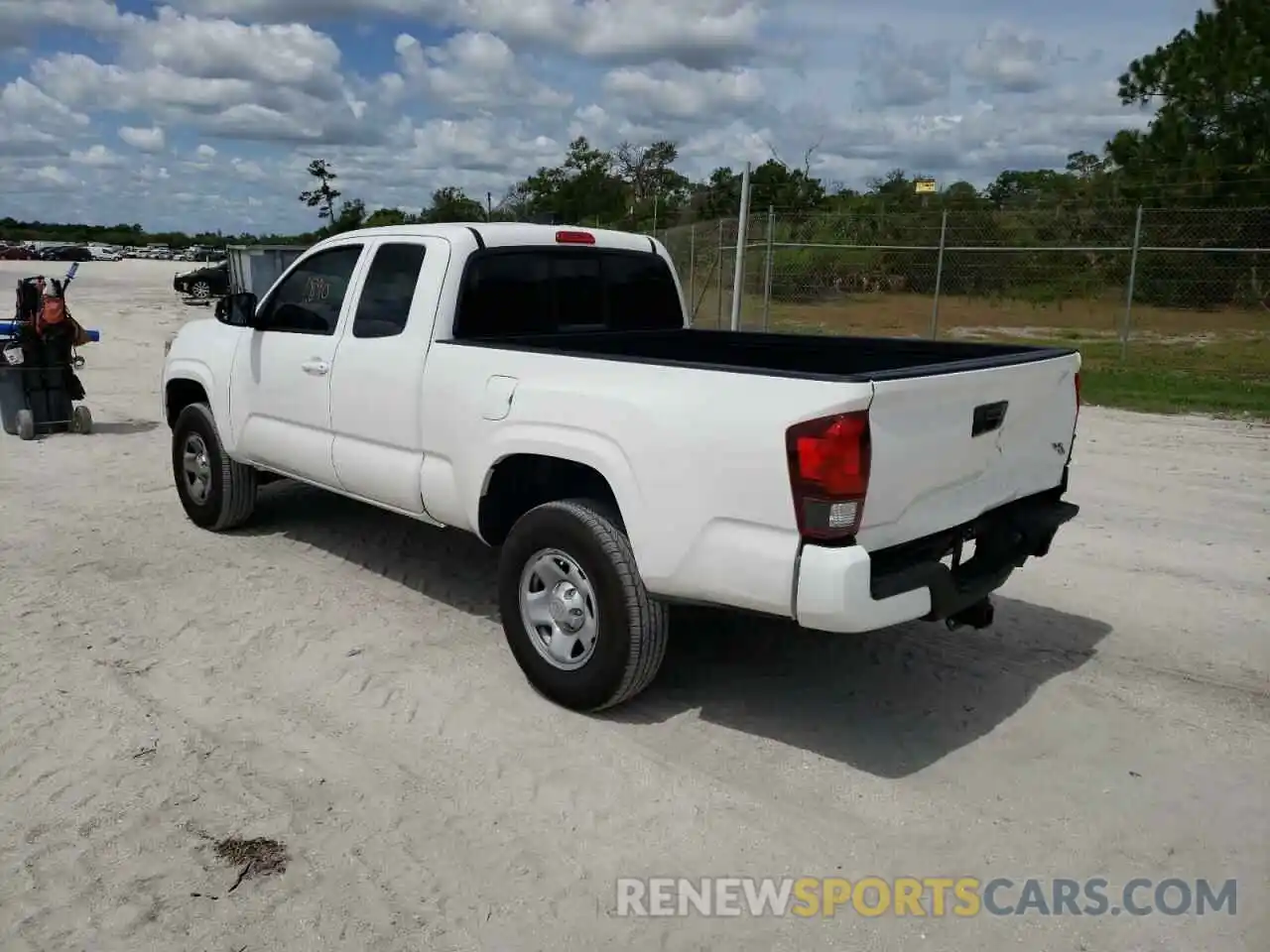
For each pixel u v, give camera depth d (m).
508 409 4.34
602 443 3.97
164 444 9.55
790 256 26.94
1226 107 24.70
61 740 3.99
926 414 3.64
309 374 5.49
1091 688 4.57
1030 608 5.54
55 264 72.19
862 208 28.64
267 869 3.23
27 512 7.12
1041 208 26.06
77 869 3.21
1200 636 5.17
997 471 4.12
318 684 4.52
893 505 3.57
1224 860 3.36
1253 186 23.52
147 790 3.65
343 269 5.42
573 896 3.13
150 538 6.54
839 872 3.28
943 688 4.56
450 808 3.57
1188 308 24.81
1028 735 4.14
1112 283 25.27
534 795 3.66
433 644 4.96
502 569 4.39
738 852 3.36
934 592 3.71
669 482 3.75
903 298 27.05
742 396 3.57
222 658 4.77
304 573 5.93
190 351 6.56
